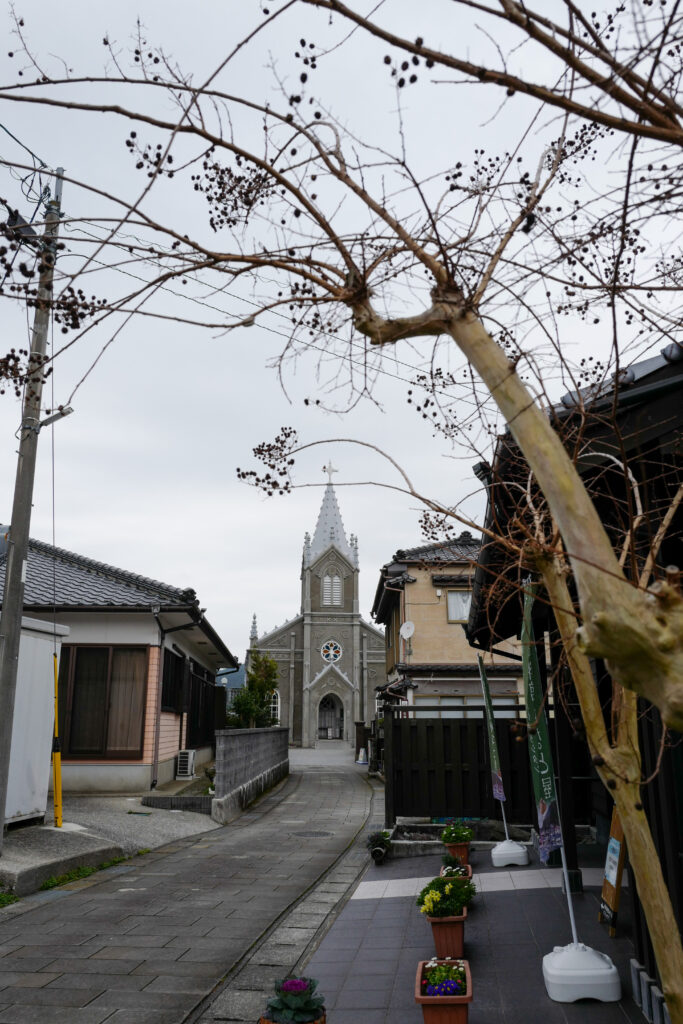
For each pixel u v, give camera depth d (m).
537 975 5.19
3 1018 4.65
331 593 54.41
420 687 21.88
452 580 22.28
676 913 4.01
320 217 2.45
